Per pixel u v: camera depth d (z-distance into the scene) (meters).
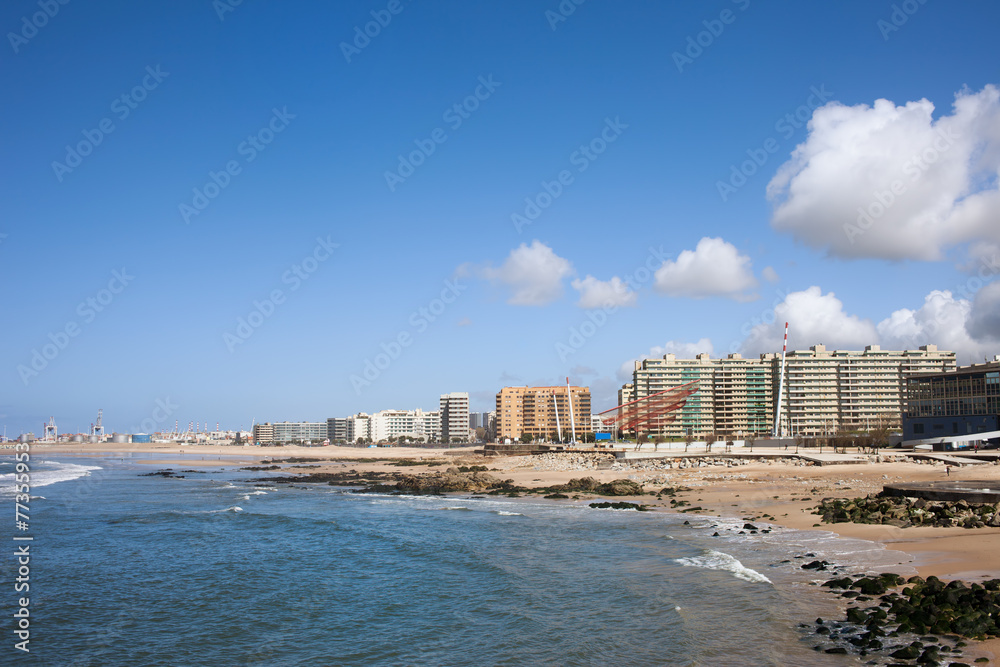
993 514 33.56
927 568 23.94
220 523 47.91
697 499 54.53
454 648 19.33
